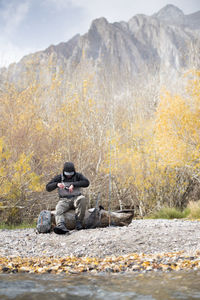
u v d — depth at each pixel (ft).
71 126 39.04
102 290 9.75
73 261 14.71
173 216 38.40
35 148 36.17
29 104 38.32
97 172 39.34
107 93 44.45
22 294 9.36
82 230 21.39
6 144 33.83
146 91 52.47
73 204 21.97
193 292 9.32
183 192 46.52
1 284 10.61
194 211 37.52
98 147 41.01
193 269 12.62
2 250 17.66
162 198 45.50
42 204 36.29
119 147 43.21
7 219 33.60
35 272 12.75
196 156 40.47
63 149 38.04
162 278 11.24
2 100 38.09
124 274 12.16
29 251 17.47
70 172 22.07
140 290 9.69
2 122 36.24
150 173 44.73
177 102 40.65
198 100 40.91
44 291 9.69
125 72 50.19
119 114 45.96
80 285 10.43
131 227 22.33
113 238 18.74
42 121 39.32
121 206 42.52
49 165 36.58
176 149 40.78
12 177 31.42
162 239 18.53
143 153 43.34
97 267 13.37
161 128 41.22
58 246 18.26
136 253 16.14
